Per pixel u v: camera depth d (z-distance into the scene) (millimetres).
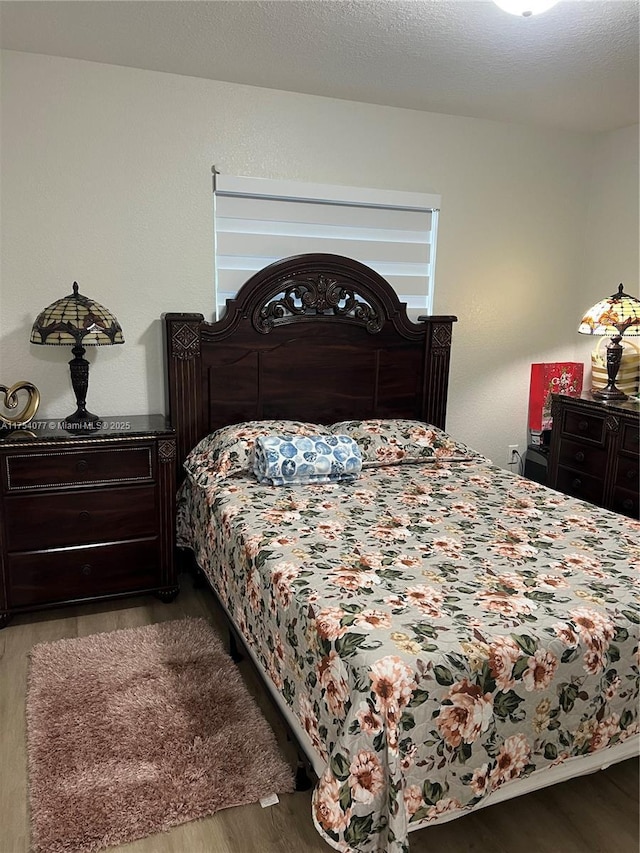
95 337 2645
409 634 1468
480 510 2406
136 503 2754
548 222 3824
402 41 2441
